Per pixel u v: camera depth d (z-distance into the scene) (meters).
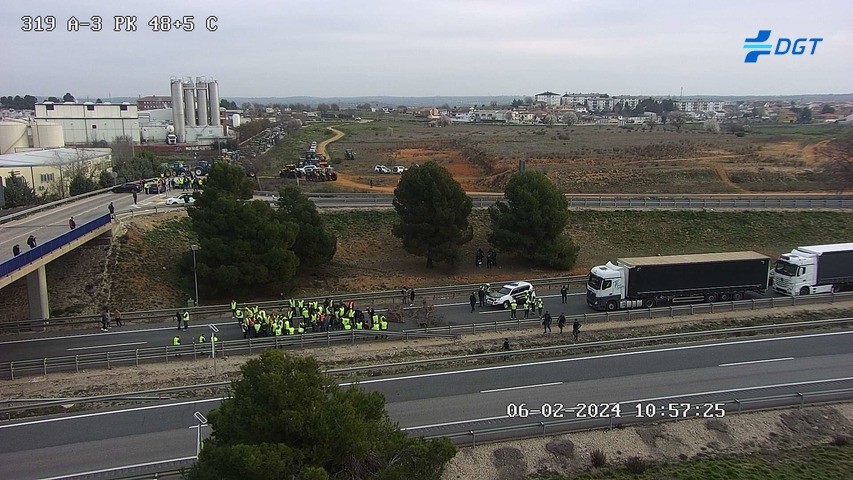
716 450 26.80
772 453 26.64
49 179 91.06
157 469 24.67
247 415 18.36
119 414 29.64
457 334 41.19
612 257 62.44
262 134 187.88
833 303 47.38
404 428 27.72
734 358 36.25
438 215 56.91
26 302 46.62
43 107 145.38
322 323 41.72
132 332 42.84
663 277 47.12
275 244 50.84
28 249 43.28
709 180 93.75
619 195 82.25
